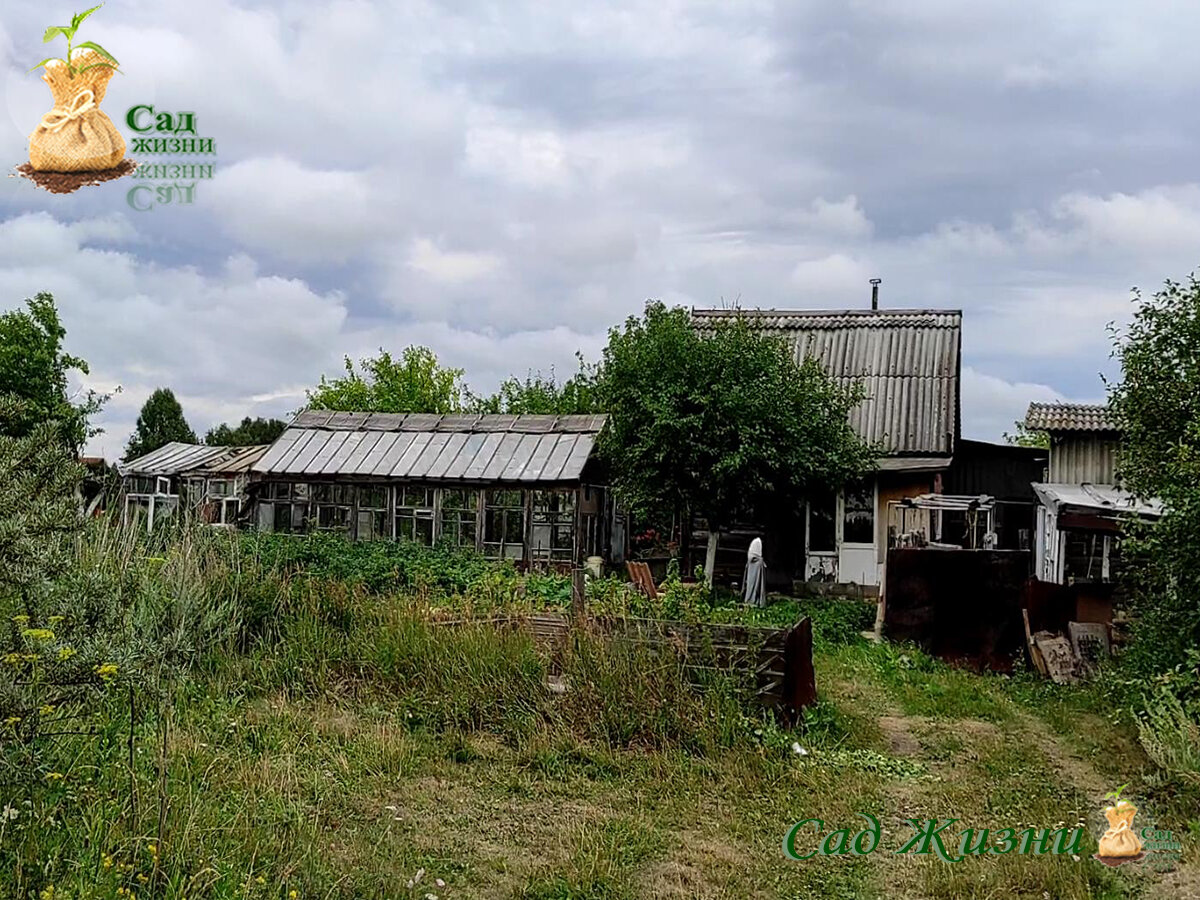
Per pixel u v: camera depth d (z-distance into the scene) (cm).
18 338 2495
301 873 597
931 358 2744
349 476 2452
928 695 1292
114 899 501
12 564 528
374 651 1080
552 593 1509
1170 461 1198
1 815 518
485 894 627
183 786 672
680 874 670
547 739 924
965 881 658
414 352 4684
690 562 2311
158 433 5362
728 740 930
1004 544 2659
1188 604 1084
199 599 1074
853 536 2459
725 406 2162
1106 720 1148
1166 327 1271
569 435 2473
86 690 548
